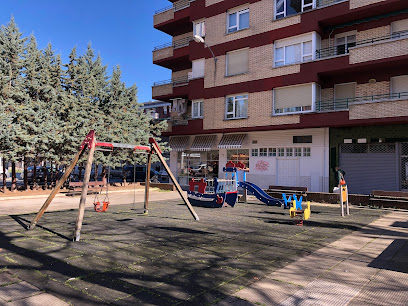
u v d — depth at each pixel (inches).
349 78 721.6
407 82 656.4
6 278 181.8
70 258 222.4
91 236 293.0
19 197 611.5
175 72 1114.1
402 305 151.7
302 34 755.4
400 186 643.5
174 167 1067.9
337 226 362.0
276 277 190.1
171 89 1023.0
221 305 149.9
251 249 255.3
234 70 877.2
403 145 644.1
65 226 340.5
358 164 695.7
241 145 860.0
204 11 940.6
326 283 180.7
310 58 745.6
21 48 729.6
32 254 231.5
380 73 683.4
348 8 684.1
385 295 163.9
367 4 657.6
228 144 886.4
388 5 642.8
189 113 1035.9
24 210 470.0
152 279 183.3
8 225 343.9
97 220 383.6
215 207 514.9
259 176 815.1
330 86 748.0
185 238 290.8
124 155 844.0
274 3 804.6
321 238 299.1
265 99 803.4
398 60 613.6
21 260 216.4
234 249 254.2
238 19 877.8
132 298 156.5
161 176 1363.2
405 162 641.0
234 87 864.3
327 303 153.4
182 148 1010.1
